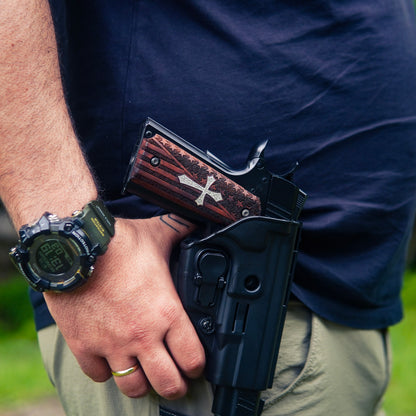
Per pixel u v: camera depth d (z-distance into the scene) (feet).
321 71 4.52
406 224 4.98
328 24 4.53
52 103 3.77
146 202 4.48
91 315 3.65
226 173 4.04
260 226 3.97
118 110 4.41
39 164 3.67
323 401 4.63
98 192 4.16
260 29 4.42
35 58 3.72
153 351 3.66
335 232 4.62
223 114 4.38
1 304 21.27
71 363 4.52
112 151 4.49
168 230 4.13
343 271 4.69
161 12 4.35
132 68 4.38
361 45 4.61
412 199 5.00
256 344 4.02
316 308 4.58
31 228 3.57
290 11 4.48
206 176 3.97
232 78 4.38
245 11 4.41
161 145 3.84
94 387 4.43
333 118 4.58
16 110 3.64
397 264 5.17
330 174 4.62
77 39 4.43
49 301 3.70
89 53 4.43
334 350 4.68
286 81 4.45
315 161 4.57
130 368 3.73
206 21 4.34
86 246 3.53
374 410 5.24
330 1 4.51
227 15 4.36
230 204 4.04
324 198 4.62
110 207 4.58
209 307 3.95
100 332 3.66
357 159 4.66
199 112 4.37
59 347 4.56
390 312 5.16
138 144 3.84
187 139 4.40
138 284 3.65
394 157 4.79
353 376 4.85
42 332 4.68
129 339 3.64
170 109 4.37
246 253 3.97
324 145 4.57
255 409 4.10
